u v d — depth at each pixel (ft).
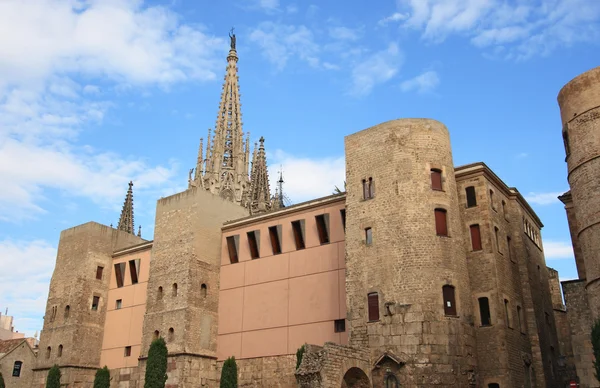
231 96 365.61
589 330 115.55
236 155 347.56
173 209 161.38
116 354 166.71
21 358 215.72
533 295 139.95
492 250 123.44
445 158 127.34
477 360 117.39
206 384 143.13
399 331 112.06
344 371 106.01
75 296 171.73
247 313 146.30
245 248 153.69
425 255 116.26
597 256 105.19
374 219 123.54
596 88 110.73
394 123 128.36
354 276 122.42
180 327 144.05
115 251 182.91
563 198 146.92
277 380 134.00
